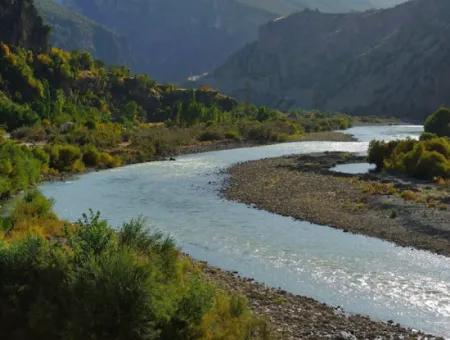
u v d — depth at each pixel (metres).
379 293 21.73
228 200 42.50
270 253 27.53
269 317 17.95
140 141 83.94
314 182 49.22
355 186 46.16
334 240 30.20
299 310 19.02
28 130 84.75
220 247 28.62
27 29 147.62
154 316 12.88
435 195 40.81
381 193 42.09
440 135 95.50
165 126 124.38
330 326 17.53
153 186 49.47
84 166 61.78
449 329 18.17
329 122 158.50
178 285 15.09
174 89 175.00
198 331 13.18
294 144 100.06
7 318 13.48
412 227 32.03
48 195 44.31
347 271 24.64
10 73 123.25
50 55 149.88
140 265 13.50
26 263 14.41
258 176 54.44
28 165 49.16
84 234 15.79
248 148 91.88
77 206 39.81
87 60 161.25
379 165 60.56
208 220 35.28
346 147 93.12
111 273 13.02
